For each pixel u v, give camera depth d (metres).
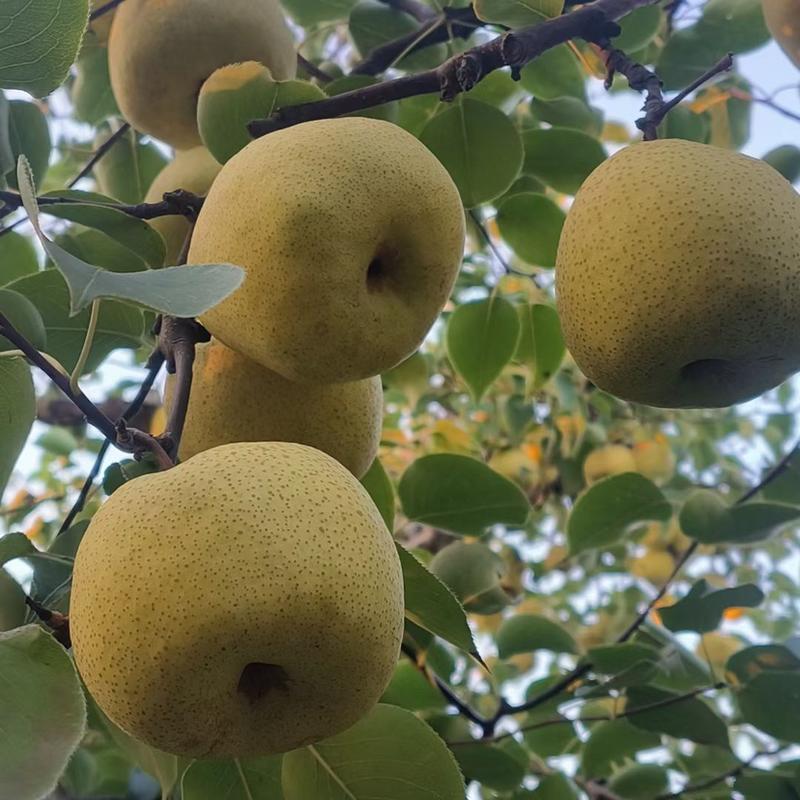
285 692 0.22
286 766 0.29
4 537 0.27
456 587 0.42
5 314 0.30
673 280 0.25
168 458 0.24
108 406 0.68
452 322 0.46
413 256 0.27
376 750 0.28
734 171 0.26
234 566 0.20
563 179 0.42
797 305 0.25
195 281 0.20
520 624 0.46
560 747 0.51
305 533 0.20
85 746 0.48
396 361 0.28
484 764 0.42
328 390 0.30
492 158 0.39
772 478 0.44
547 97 0.43
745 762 0.43
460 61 0.32
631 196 0.26
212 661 0.20
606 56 0.32
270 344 0.27
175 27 0.38
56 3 0.27
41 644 0.21
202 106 0.33
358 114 0.36
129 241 0.33
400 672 0.43
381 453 0.72
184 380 0.27
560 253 0.27
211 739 0.22
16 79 0.28
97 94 0.48
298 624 0.20
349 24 0.44
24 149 0.36
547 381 0.48
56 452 0.71
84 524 0.30
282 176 0.26
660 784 0.46
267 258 0.26
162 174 0.39
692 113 0.43
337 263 0.26
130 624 0.20
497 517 0.41
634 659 0.42
